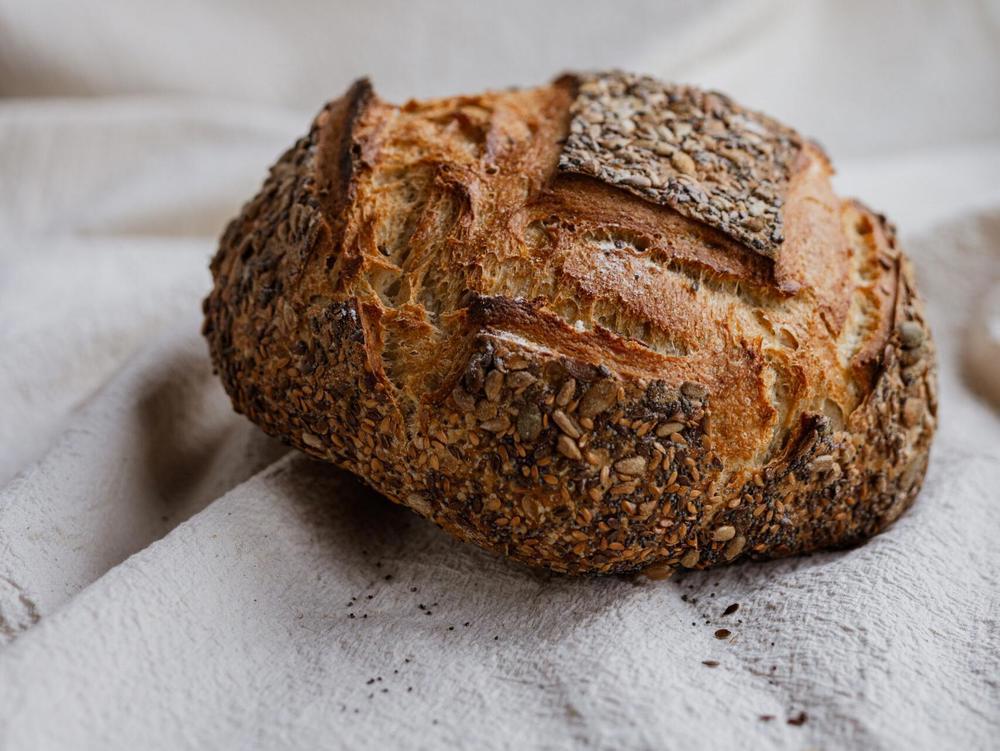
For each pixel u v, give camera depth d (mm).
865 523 460
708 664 411
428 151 453
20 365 557
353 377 425
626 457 415
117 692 387
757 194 447
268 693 403
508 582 448
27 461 517
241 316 455
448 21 859
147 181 714
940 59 855
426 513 441
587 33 853
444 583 450
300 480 472
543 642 419
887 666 399
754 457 424
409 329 423
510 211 432
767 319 430
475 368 409
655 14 852
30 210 737
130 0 837
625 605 430
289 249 444
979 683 403
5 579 432
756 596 439
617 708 385
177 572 418
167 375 523
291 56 861
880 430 445
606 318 420
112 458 481
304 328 436
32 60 820
